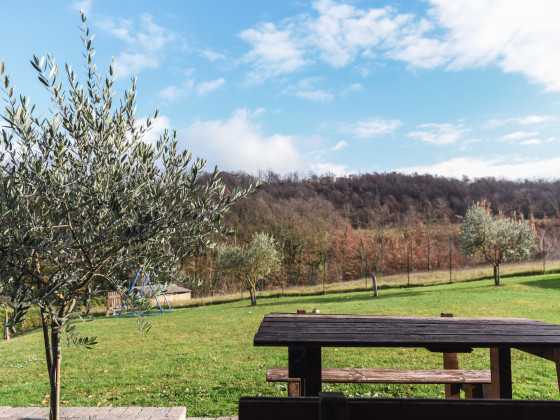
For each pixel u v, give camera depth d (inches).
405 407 68.6
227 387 341.1
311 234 2596.0
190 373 405.4
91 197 154.6
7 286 154.2
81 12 169.9
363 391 300.0
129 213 162.9
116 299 1264.8
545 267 1512.1
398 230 2802.7
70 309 186.5
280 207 2815.0
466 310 760.3
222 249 1289.4
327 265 2506.2
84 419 214.5
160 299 1424.7
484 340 117.9
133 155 180.7
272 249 1269.7
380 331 129.8
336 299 1191.6
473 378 191.2
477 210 1229.7
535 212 3297.2
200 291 2032.5
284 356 461.1
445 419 68.6
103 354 541.0
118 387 365.4
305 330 130.6
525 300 840.9
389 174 3838.6
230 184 3174.2
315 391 122.0
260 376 373.1
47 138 163.8
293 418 68.8
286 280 2423.7
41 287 164.6
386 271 2465.6
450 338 120.3
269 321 150.8
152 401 312.7
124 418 215.2
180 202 163.3
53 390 189.6
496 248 1201.4
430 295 1048.8
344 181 3735.2
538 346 117.3
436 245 2623.0
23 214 151.9
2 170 149.0
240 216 2605.8
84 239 159.8
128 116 183.8
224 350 524.4
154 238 165.6
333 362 412.5
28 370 471.2
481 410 68.9
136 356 517.7
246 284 1251.2
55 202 151.6
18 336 898.1
